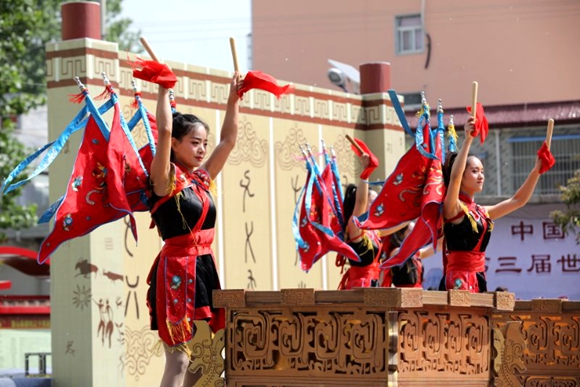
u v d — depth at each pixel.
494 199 21.61
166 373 7.02
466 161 8.54
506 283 21.23
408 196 8.43
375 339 6.49
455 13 36.12
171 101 7.57
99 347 11.05
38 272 24.12
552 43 35.03
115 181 7.02
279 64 39.06
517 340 8.06
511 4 35.47
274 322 6.90
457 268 8.45
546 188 28.95
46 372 12.63
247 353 7.00
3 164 26.97
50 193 11.27
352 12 37.94
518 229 21.16
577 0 34.75
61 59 11.30
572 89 34.88
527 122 27.84
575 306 8.36
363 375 6.53
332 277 15.40
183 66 12.73
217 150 7.58
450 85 36.22
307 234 10.97
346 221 11.12
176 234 7.12
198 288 7.11
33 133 41.41
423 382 6.79
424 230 8.35
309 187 10.86
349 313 6.61
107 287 11.18
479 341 7.39
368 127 16.19
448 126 8.89
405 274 11.92
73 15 11.30
